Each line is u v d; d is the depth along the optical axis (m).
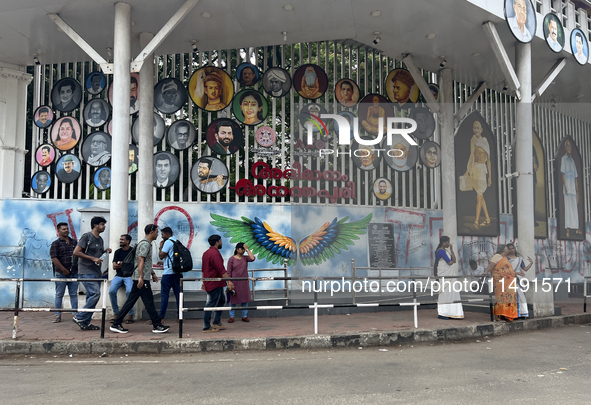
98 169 11.84
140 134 9.95
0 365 5.69
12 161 11.49
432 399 4.17
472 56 11.44
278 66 12.80
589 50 11.80
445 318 8.68
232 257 8.56
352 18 9.95
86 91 12.24
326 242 6.60
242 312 8.64
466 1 8.98
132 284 7.18
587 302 10.61
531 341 7.30
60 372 5.29
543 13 10.55
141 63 8.85
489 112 7.92
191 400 4.18
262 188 12.59
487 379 4.91
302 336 6.76
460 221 7.21
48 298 11.01
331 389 4.52
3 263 11.09
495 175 7.60
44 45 10.76
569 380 4.87
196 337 6.75
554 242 8.37
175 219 12.15
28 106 13.10
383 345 6.94
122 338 6.65
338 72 13.14
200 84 12.10
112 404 4.06
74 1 8.78
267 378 4.97
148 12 9.34
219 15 9.80
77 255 7.43
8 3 8.80
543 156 8.34
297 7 9.52
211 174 12.33
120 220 8.55
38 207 11.43
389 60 12.94
